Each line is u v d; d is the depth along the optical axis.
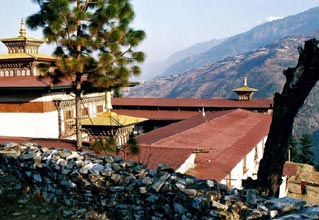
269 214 9.01
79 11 17.44
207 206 9.33
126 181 11.15
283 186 34.06
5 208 12.05
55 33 17.78
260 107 51.47
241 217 9.07
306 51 9.86
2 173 13.75
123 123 24.52
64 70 17.69
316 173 45.41
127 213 10.88
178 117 50.41
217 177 19.97
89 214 11.23
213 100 55.44
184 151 20.06
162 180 10.60
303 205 9.49
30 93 32.75
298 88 10.15
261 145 35.41
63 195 12.10
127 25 17.95
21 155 13.34
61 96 34.28
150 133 30.80
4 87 31.11
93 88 19.41
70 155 12.76
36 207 12.05
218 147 25.62
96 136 24.53
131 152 17.89
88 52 18.69
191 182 10.62
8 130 33.59
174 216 9.99
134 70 18.50
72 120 35.28
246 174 28.36
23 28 37.16
